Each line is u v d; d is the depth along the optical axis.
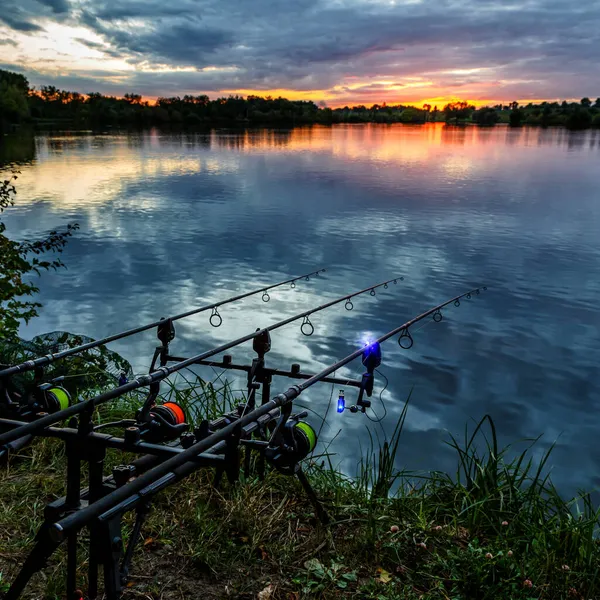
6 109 143.25
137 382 2.56
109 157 56.78
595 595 2.94
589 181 38.84
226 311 12.79
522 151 72.56
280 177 40.91
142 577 2.84
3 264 5.89
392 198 30.53
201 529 3.17
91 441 2.27
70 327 11.66
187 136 108.94
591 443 7.69
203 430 2.57
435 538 3.31
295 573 2.93
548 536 3.38
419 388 9.20
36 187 33.72
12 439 2.15
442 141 100.62
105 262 16.75
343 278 15.55
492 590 2.85
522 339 11.38
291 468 2.80
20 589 2.17
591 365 10.15
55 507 2.21
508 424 8.18
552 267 16.64
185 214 25.17
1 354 4.90
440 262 17.19
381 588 2.86
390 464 4.07
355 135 126.06
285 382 9.18
